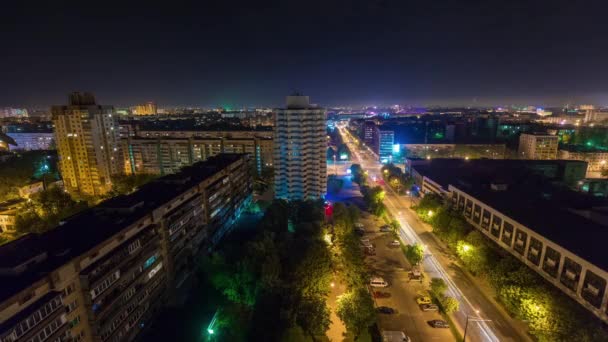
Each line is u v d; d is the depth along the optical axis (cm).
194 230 9831
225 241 11900
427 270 9881
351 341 7012
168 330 7438
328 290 8138
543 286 7288
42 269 5162
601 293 6412
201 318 7831
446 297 7750
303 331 6425
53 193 13538
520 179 15138
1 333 4212
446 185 14338
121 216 7419
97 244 6028
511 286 7462
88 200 15512
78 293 5616
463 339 7025
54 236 6347
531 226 8681
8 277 4931
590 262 6681
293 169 14412
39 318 4753
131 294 6850
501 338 7169
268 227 10662
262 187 18450
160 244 7956
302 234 10106
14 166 18675
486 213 10600
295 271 7950
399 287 9075
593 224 8844
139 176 16512
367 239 11762
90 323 5819
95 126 16450
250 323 7269
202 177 11038
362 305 6881
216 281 8150
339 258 9419
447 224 11244
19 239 6044
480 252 8988
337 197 17412
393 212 14938
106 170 17200
